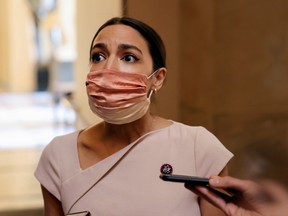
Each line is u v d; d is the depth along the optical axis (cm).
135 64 107
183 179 89
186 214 102
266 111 96
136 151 106
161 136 109
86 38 331
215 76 175
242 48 148
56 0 850
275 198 70
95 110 109
